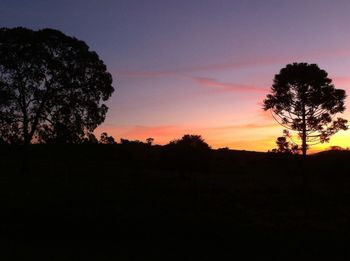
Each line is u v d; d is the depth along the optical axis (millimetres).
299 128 48000
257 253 17453
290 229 22125
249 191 42812
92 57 54156
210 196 38281
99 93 54500
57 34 52656
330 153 63219
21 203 27547
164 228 20656
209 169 65688
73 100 52406
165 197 35688
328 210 33219
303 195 40812
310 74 47438
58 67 51438
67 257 17000
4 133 51219
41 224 21812
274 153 51156
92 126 54156
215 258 17078
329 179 54719
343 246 17922
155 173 59094
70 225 21500
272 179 55406
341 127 47406
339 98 47250
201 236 19547
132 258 17094
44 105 51469
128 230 20594
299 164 50438
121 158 69438
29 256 16922
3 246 18375
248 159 84812
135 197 34594
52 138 52312
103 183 45031
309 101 47500
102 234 20422
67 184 42719
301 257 16828
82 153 59062
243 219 26359
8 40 51469
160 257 17297
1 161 56000
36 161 56219
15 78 51031
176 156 62625
